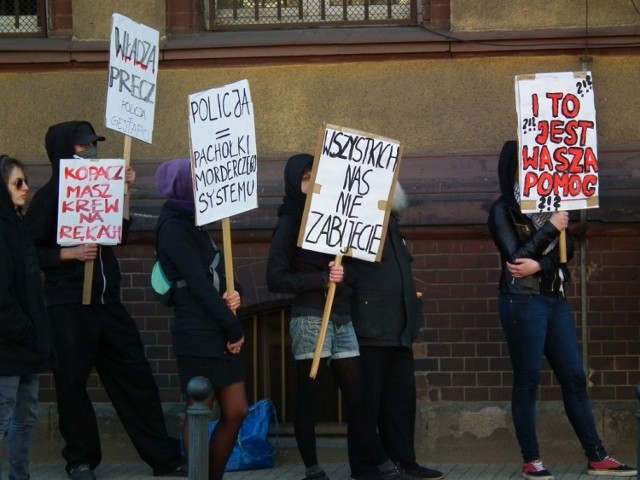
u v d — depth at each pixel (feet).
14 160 20.90
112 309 23.88
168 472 24.39
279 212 22.25
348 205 21.52
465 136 25.81
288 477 23.99
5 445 26.20
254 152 20.77
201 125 20.57
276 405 26.58
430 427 25.35
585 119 22.17
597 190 22.18
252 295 25.89
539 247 22.17
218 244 25.94
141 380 24.14
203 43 26.25
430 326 25.50
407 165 25.71
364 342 22.61
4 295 18.92
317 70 26.16
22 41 26.96
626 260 25.04
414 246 25.53
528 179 22.06
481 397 25.38
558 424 25.04
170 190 20.80
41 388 26.27
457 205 25.25
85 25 26.78
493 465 25.04
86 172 22.97
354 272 22.58
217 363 20.21
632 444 24.89
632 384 25.05
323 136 21.38
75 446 23.84
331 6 26.96
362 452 22.66
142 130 23.45
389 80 25.96
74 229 22.93
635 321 25.03
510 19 25.63
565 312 22.95
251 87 26.37
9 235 19.31
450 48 25.59
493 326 25.34
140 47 23.30
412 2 26.63
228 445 20.40
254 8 27.07
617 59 25.44
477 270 25.36
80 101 26.78
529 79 22.11
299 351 21.94
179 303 20.49
